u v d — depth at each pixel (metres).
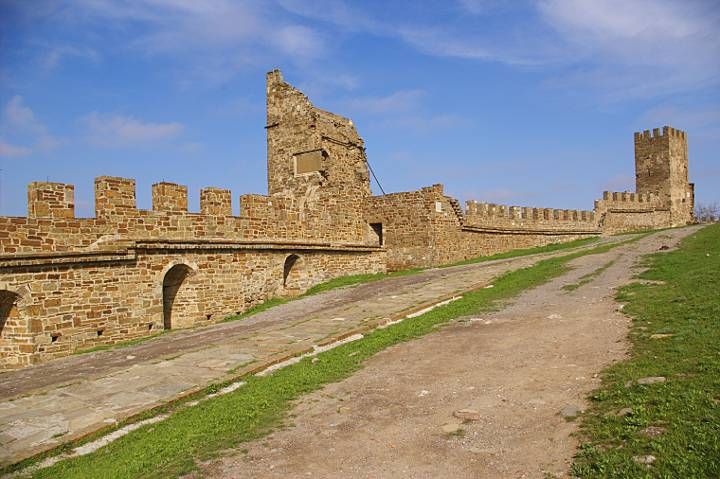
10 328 17.48
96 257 18.94
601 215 56.66
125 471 7.45
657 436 6.60
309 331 17.12
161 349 16.62
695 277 17.92
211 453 7.90
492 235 42.28
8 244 16.92
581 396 8.66
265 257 26.80
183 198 22.88
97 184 19.92
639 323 12.82
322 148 32.91
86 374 13.82
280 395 10.45
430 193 36.34
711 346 9.66
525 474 6.43
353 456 7.46
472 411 8.65
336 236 33.22
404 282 27.92
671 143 71.44
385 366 12.04
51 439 9.20
